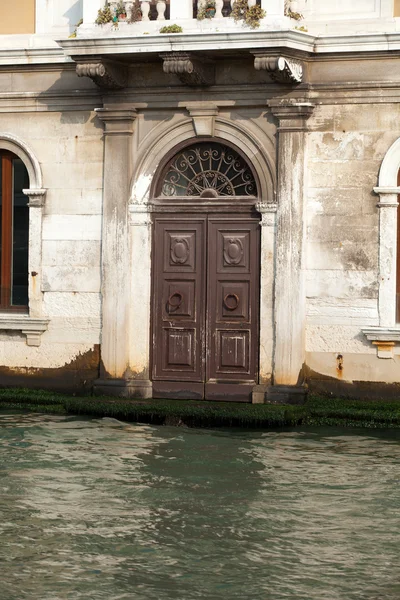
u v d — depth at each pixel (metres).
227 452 14.98
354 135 17.02
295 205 17.22
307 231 17.28
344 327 17.12
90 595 10.34
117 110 17.92
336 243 17.14
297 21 17.06
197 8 17.14
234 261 17.69
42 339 18.56
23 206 18.81
